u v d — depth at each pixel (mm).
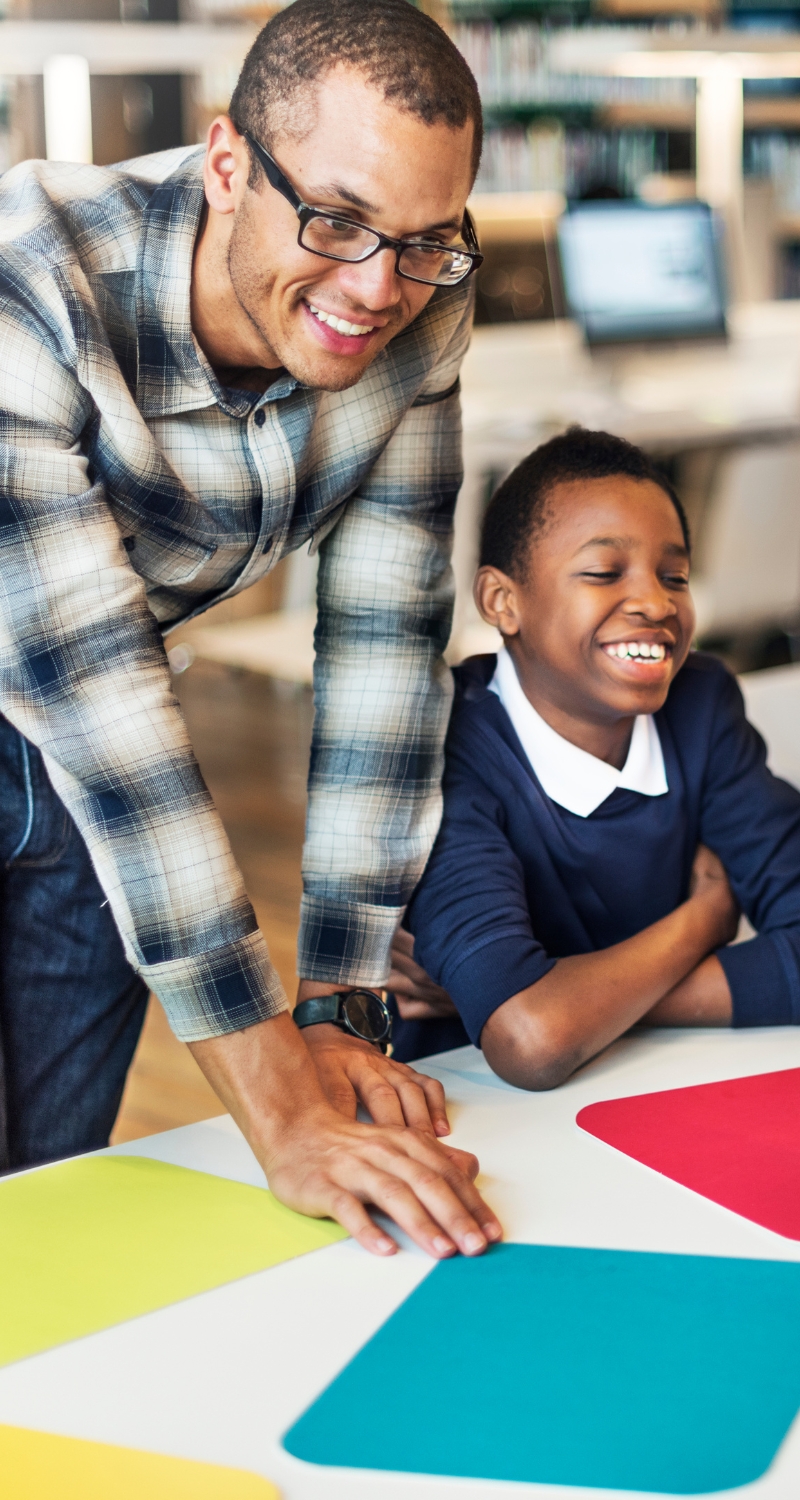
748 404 4602
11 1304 755
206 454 1059
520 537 1246
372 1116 976
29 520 926
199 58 3168
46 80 3232
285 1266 793
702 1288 756
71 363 956
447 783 1217
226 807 3650
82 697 948
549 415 4074
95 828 968
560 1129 966
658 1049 1126
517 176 5895
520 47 5848
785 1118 975
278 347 958
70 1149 1363
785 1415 648
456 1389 672
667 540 1217
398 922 1144
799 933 1226
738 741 1337
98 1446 637
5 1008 1302
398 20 866
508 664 1293
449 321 1135
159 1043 2568
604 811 1246
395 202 865
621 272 4531
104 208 1013
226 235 972
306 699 4609
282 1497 602
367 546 1182
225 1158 941
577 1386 674
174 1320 739
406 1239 824
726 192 5148
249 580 1203
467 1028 1112
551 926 1261
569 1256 794
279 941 2832
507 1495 601
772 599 4645
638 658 1204
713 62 4801
